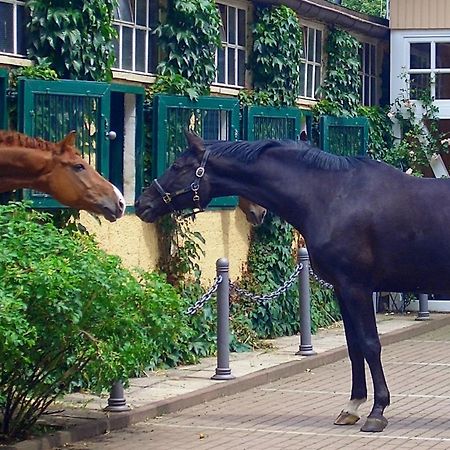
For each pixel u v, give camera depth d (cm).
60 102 1186
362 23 1853
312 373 1352
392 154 1920
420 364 1425
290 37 1636
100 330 873
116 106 1367
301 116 1662
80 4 1222
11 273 817
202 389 1166
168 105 1373
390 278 984
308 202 989
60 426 962
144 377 1244
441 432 984
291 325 1630
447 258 970
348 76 1822
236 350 1451
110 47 1265
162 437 969
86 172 985
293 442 946
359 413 1066
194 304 1276
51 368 886
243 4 1603
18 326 788
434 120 1930
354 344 1011
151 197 1016
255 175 1001
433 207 974
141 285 920
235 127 1484
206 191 1009
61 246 868
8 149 970
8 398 898
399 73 1942
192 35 1427
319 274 999
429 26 1923
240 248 1577
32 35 1197
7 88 1154
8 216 898
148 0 1410
